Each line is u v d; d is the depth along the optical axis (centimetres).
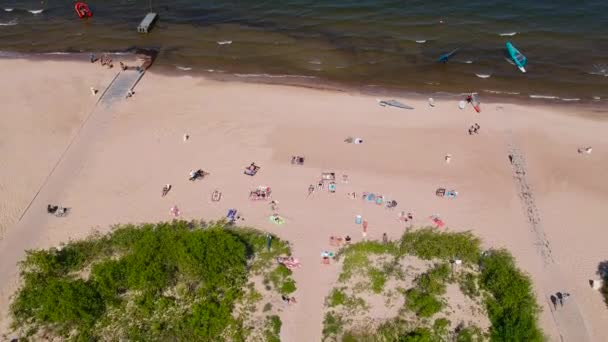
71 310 3591
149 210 4578
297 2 8256
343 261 4119
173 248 3975
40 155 5200
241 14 8044
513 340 3491
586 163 5178
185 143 5353
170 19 7988
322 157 5184
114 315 3722
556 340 3609
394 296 3856
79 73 6606
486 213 4581
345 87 6444
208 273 3816
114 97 6091
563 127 5703
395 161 5153
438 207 4625
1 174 4956
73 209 4603
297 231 4372
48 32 7738
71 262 4088
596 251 4244
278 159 5147
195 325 3612
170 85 6397
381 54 7044
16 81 6456
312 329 3659
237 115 5794
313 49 7175
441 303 3797
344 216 4516
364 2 8131
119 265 3916
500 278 3862
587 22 7531
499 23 7544
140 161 5122
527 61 6850
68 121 5691
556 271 4072
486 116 5841
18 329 3659
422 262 4112
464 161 5162
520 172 5041
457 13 7781
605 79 6550
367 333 3616
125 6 8406
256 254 4169
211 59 7012
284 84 6481
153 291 3838
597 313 3778
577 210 4638
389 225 4434
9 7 8444
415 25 7575
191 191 4769
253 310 3766
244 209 4584
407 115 5850
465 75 6644
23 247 4256
